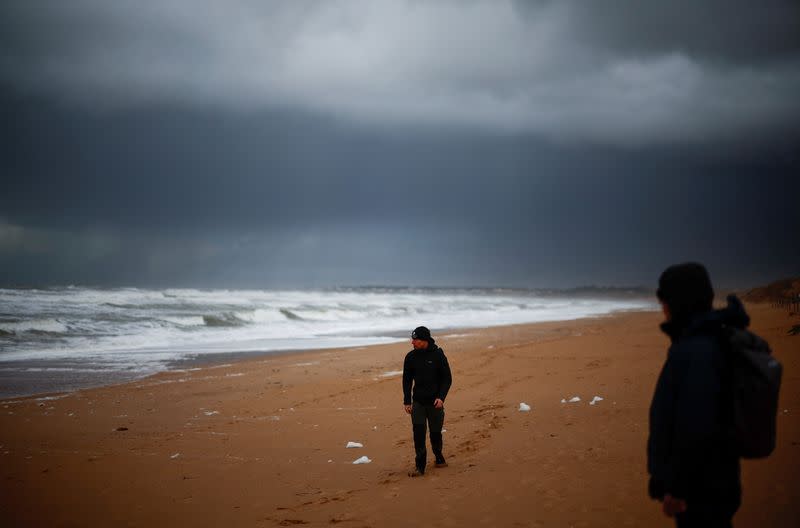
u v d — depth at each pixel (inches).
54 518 231.9
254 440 373.1
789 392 402.6
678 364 106.0
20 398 552.4
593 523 196.5
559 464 275.4
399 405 485.4
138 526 221.1
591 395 473.7
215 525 218.4
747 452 100.7
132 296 1840.6
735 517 191.6
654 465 107.7
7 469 306.3
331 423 421.4
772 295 2341.3
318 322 1664.6
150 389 597.0
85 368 749.9
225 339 1159.6
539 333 1225.4
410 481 263.9
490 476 262.8
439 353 286.4
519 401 471.2
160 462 319.3
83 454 340.5
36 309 1346.0
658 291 116.7
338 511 227.0
